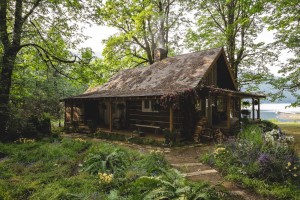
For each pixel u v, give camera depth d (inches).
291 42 633.0
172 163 309.9
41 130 496.1
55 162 279.4
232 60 840.3
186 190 162.6
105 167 247.3
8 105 428.8
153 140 464.4
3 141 410.9
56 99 880.3
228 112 498.6
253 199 199.6
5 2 421.4
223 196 192.1
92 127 613.3
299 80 657.0
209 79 572.4
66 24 529.7
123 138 518.9
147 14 869.2
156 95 441.7
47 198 181.0
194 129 502.9
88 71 568.4
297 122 1034.1
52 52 541.0
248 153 276.1
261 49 769.6
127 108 647.1
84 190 195.3
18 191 196.1
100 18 557.3
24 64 549.0
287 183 223.0
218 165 281.0
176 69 591.5
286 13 476.4
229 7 819.4
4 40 431.8
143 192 174.2
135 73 728.3
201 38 882.1
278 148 279.1
